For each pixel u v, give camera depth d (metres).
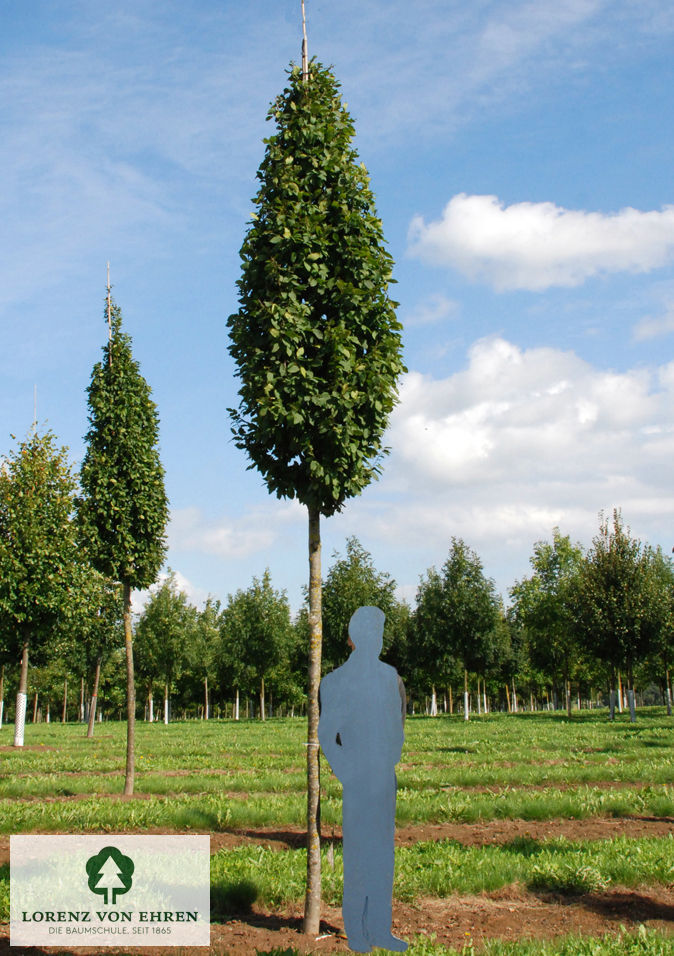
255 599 51.47
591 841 10.27
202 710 81.00
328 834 11.16
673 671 50.19
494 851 9.68
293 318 7.71
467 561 44.59
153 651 50.19
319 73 8.52
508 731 31.19
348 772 5.38
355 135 8.51
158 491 15.83
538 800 12.92
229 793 15.16
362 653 5.56
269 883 8.24
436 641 44.09
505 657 49.38
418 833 11.12
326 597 43.31
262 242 8.13
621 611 37.09
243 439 8.23
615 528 39.28
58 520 25.31
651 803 12.83
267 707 82.81
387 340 8.19
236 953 6.57
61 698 81.19
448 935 7.09
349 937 5.21
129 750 15.23
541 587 54.62
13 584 23.98
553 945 6.62
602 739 25.80
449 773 16.81
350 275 8.16
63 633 26.98
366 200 8.33
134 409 15.64
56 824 11.44
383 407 8.19
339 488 8.02
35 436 26.12
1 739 33.47
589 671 58.03
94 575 25.94
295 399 7.82
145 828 11.48
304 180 8.12
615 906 7.90
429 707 75.88
